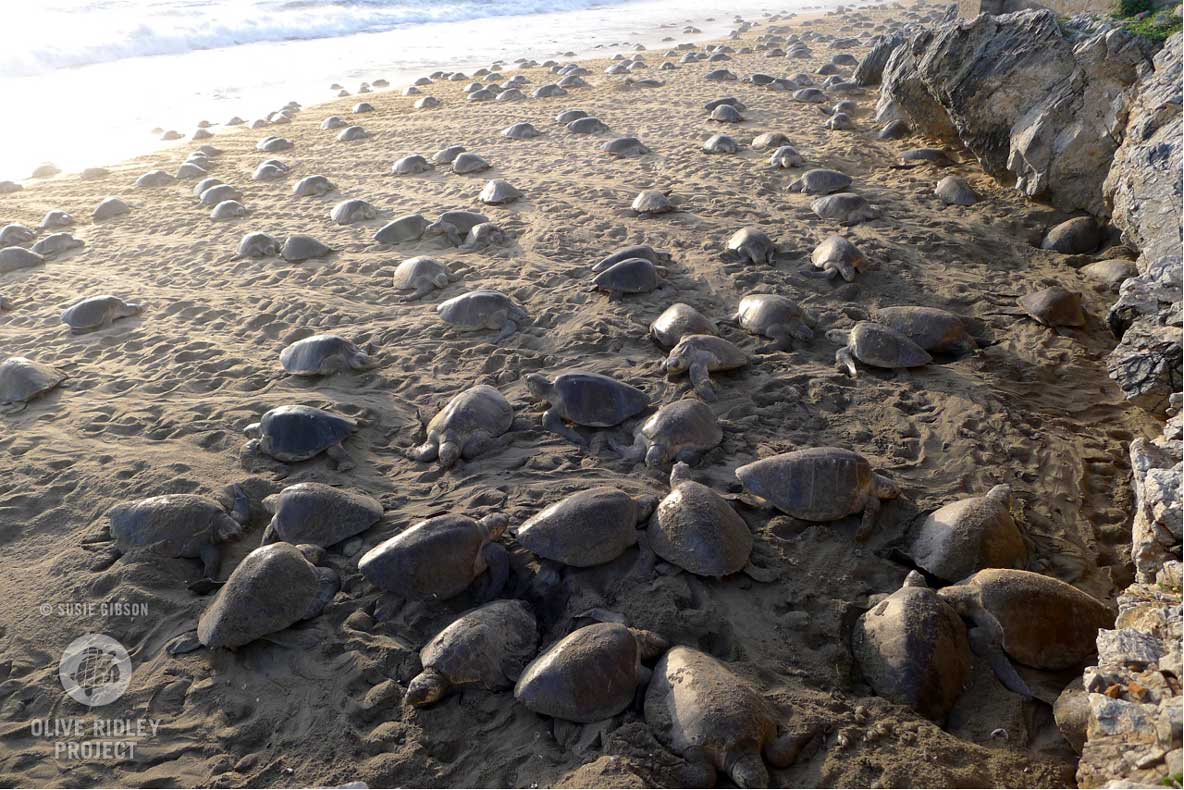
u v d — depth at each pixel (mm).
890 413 6527
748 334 7793
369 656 4328
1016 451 6012
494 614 4324
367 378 7320
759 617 4488
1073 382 7008
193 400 7102
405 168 14047
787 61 23719
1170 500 4277
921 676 3979
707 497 4848
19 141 16812
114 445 6457
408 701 3967
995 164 11648
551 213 11359
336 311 8773
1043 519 5359
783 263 9312
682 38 32312
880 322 7645
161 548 5121
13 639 4590
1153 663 3332
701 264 9359
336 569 4934
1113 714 3148
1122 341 6973
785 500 5156
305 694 4164
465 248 10305
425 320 8391
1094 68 9969
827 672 4188
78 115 18875
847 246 8898
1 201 13477
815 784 3529
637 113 17594
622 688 3863
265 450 6062
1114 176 9289
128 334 8594
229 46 27891
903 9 36875
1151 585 4145
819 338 7793
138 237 11773
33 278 10430
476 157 13922
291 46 28844
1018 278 8977
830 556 4949
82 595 4883
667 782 3516
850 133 14805
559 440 6184
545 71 24047
